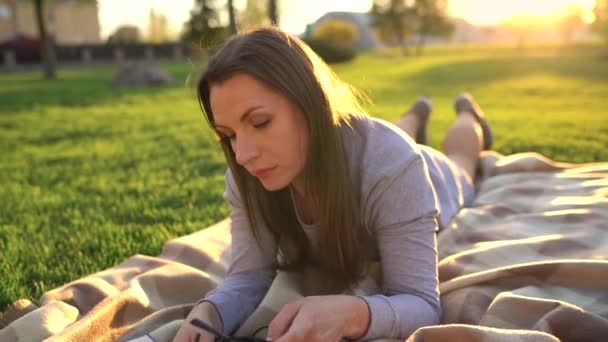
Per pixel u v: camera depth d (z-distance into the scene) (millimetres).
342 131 1865
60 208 4203
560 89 13414
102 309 2006
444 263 2387
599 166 3564
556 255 2312
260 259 2166
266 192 1996
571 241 2381
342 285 2123
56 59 39844
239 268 2154
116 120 9781
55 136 8086
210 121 1786
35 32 48656
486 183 3600
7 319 2189
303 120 1694
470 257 2393
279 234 2121
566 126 7551
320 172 1770
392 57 39312
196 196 4363
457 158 3688
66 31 50781
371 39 60938
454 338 1587
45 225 3750
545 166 3684
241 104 1601
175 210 4027
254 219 2051
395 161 1875
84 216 3945
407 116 4312
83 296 2352
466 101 4379
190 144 6871
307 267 2244
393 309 1776
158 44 42812
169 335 1915
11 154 6695
